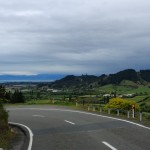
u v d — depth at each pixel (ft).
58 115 108.99
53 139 54.34
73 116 102.78
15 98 212.43
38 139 55.42
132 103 123.34
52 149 44.09
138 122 78.43
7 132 61.46
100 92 418.72
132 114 97.30
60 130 67.97
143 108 156.66
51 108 145.28
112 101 123.44
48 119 96.48
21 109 143.95
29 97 308.81
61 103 175.83
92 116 100.48
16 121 93.40
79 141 50.55
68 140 52.24
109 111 111.04
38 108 147.84
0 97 76.89
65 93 393.50
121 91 446.60
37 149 44.78
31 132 66.85
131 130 63.16
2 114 67.36
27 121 92.79
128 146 44.27
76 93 390.21
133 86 546.67
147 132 59.88
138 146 44.21
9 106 167.43
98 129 66.74
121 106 121.60
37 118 101.40
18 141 54.90
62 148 44.50
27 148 45.96
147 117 91.71
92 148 43.52
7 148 45.78
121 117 94.63
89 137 54.90
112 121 82.84
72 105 162.30
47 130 69.36
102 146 44.86
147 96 313.73
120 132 60.44
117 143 47.14
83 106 147.13
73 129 68.69
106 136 55.42
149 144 45.93
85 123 80.48
